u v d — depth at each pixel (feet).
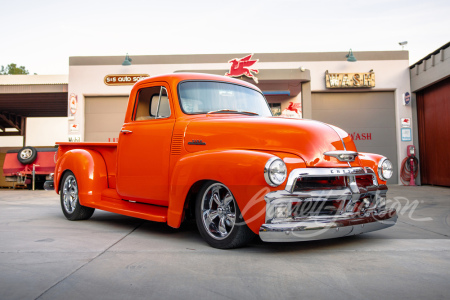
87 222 15.83
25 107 63.57
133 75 43.19
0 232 13.28
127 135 14.08
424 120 40.98
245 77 41.42
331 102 43.47
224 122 11.61
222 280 8.02
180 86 13.08
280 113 42.27
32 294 7.17
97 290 7.41
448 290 7.42
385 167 11.76
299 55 42.80
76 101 43.39
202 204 11.20
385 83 42.63
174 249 10.78
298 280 8.02
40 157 39.86
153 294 7.21
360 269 8.80
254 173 9.60
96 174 15.44
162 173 12.59
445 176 36.94
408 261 9.50
